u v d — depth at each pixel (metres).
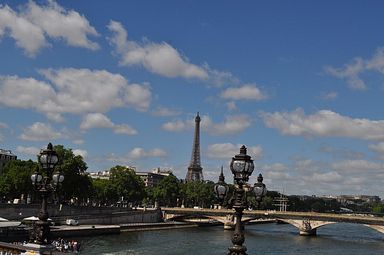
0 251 33.22
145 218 176.75
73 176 136.00
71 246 82.75
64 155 135.88
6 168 145.62
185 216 192.88
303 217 166.62
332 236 168.75
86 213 142.25
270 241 138.38
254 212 172.88
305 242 138.88
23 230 81.44
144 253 92.31
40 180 28.25
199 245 113.88
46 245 28.11
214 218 184.12
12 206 106.31
